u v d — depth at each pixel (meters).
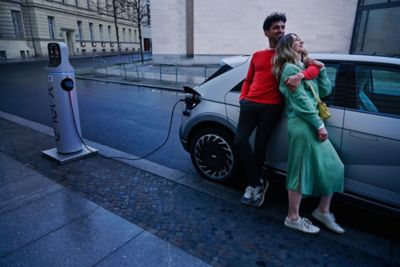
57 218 2.69
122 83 13.70
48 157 4.07
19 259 2.18
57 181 3.44
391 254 2.32
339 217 2.84
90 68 20.59
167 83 13.25
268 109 2.62
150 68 19.80
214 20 19.75
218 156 3.34
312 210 2.94
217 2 19.42
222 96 3.17
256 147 2.80
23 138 5.00
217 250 2.31
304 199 3.13
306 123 2.30
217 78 3.29
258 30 19.72
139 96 10.30
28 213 2.76
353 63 2.57
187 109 3.52
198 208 2.92
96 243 2.36
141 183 3.43
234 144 2.85
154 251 2.28
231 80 3.16
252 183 2.94
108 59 32.19
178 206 2.95
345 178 2.54
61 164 3.90
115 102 9.05
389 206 2.37
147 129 6.02
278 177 2.93
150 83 13.26
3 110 7.55
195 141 3.49
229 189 3.32
